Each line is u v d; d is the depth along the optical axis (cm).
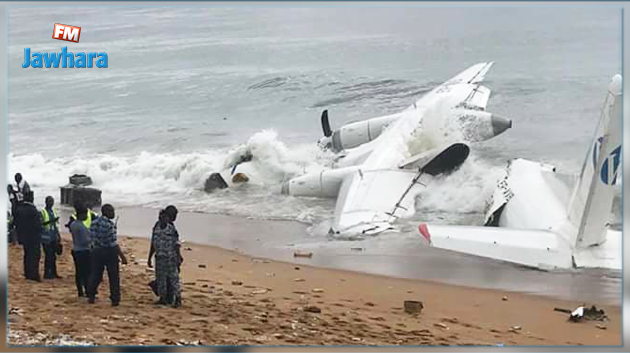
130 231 2452
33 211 1733
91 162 3297
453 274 1886
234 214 2630
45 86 4547
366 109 3938
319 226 2445
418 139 2994
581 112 3503
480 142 3159
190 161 3130
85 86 4566
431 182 2633
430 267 1952
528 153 3017
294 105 4006
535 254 1798
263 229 2428
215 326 1380
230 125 3750
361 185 2608
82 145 3578
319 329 1403
